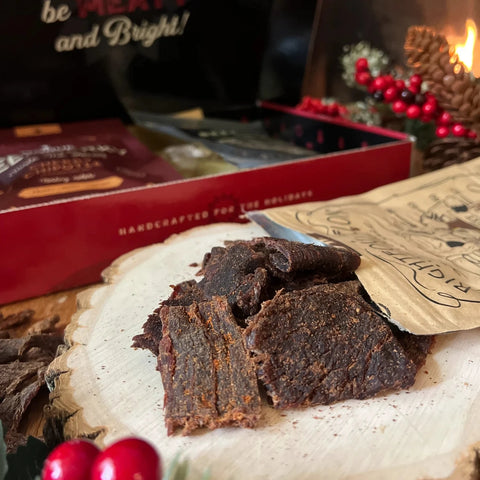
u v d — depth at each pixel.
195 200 0.37
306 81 0.54
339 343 0.22
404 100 0.40
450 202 0.34
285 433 0.20
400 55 0.44
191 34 0.49
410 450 0.19
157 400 0.22
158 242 0.37
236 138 0.50
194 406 0.20
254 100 0.54
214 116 0.54
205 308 0.24
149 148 0.46
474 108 0.35
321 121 0.48
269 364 0.22
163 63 0.49
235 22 0.49
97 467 0.15
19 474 0.19
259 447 0.20
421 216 0.33
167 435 0.20
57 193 0.35
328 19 0.50
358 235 0.30
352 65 0.48
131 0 0.45
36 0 0.41
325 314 0.23
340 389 0.22
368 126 0.44
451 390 0.22
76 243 0.35
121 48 0.47
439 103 0.38
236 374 0.22
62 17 0.43
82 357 0.24
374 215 0.33
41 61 0.44
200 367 0.22
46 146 0.43
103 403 0.22
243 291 0.25
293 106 0.55
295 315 0.23
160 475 0.15
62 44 0.44
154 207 0.36
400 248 0.29
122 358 0.24
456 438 0.20
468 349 0.25
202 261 0.32
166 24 0.47
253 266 0.26
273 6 0.50
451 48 0.35
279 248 0.26
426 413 0.21
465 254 0.29
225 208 0.38
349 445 0.20
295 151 0.46
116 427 0.20
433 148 0.44
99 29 0.45
